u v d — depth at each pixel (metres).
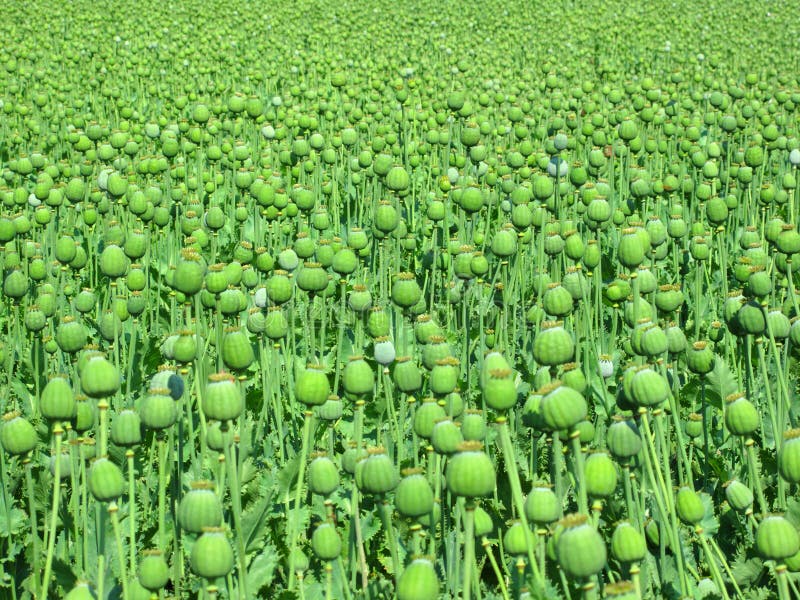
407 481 3.27
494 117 12.83
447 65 18.31
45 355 5.66
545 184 6.20
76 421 4.18
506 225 5.57
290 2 26.89
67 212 8.96
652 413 3.88
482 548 4.29
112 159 8.53
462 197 6.35
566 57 20.11
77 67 16.95
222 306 4.98
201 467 4.68
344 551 4.40
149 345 5.96
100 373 3.58
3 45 18.44
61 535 4.39
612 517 4.44
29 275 6.70
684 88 16.44
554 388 3.30
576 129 10.84
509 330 6.71
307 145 8.91
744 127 11.08
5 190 7.98
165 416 3.78
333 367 6.39
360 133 10.85
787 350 5.31
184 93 14.55
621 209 8.55
